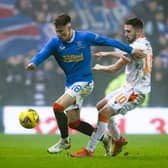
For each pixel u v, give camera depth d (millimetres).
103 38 25641
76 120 26422
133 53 25344
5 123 53406
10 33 62625
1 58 61875
